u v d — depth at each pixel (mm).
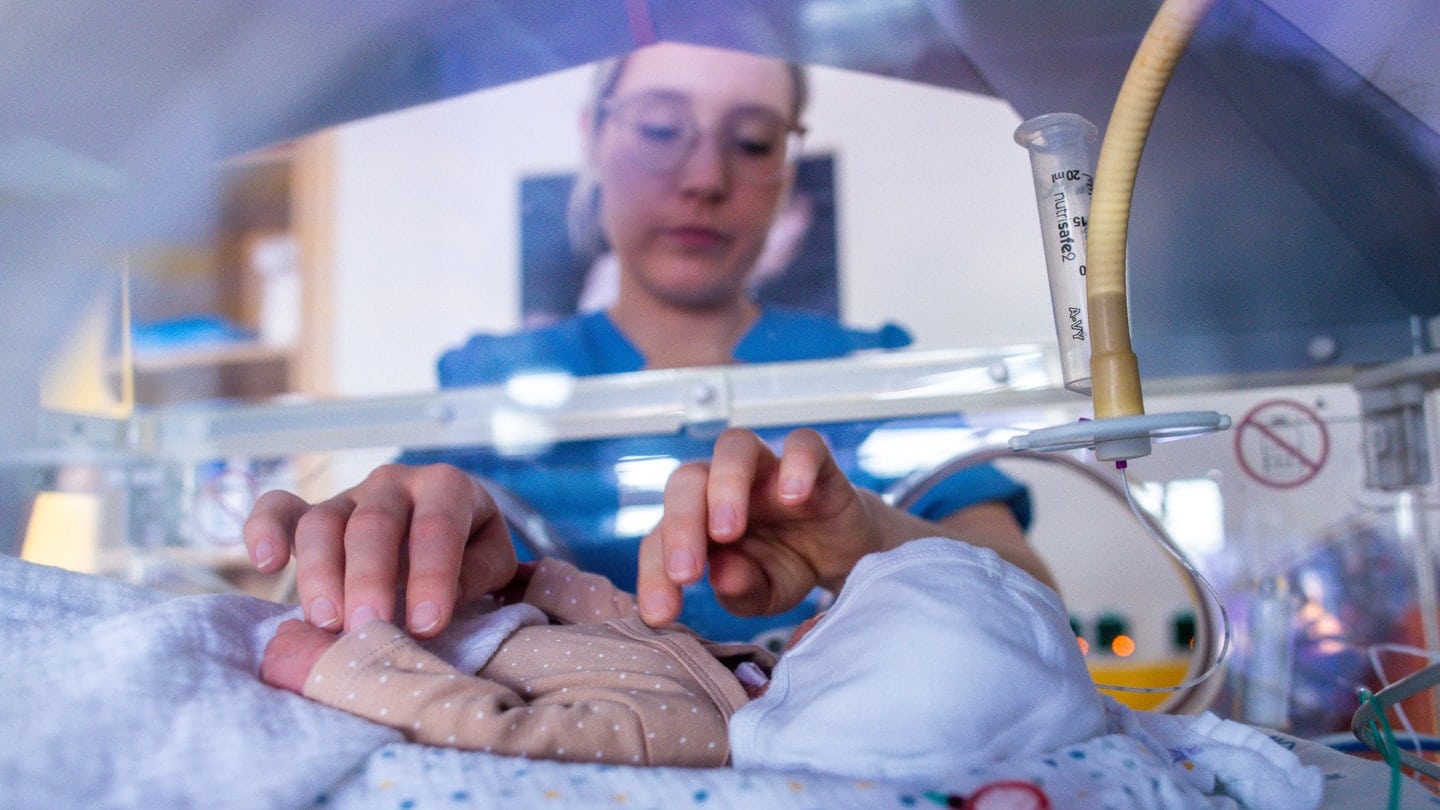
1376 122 786
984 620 481
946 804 367
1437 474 1011
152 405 1939
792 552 737
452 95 1116
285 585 1315
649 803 379
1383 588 1029
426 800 379
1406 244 947
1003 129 1851
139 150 1094
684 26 1044
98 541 1300
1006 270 1899
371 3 894
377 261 2375
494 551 710
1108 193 480
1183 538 1093
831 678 472
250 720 422
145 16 859
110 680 430
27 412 1205
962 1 908
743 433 651
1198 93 898
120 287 1344
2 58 879
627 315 2051
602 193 2102
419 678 477
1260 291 1073
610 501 1289
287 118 1095
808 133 1989
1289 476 1081
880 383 1230
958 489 1260
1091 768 411
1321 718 1019
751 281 2035
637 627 649
